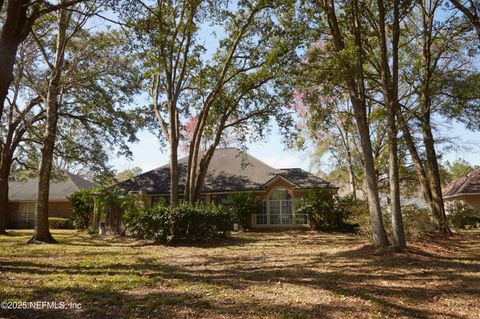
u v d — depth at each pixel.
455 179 38.94
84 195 24.64
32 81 17.89
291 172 29.42
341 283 7.78
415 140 21.47
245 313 5.54
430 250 12.83
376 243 12.60
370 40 16.83
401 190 28.55
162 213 16.25
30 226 33.41
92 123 22.09
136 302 6.01
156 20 11.95
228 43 20.94
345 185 37.53
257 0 18.70
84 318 5.21
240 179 28.70
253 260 11.24
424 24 20.08
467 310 5.95
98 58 18.78
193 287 7.21
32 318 5.16
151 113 22.30
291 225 26.72
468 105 17.72
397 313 5.71
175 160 19.45
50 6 10.09
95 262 10.38
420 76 18.23
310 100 14.48
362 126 13.07
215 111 22.62
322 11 14.11
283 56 14.33
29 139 23.05
